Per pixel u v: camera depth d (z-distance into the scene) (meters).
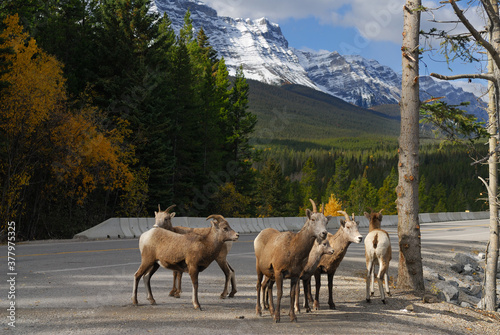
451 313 9.27
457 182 141.12
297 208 108.50
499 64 9.65
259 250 8.07
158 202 34.50
